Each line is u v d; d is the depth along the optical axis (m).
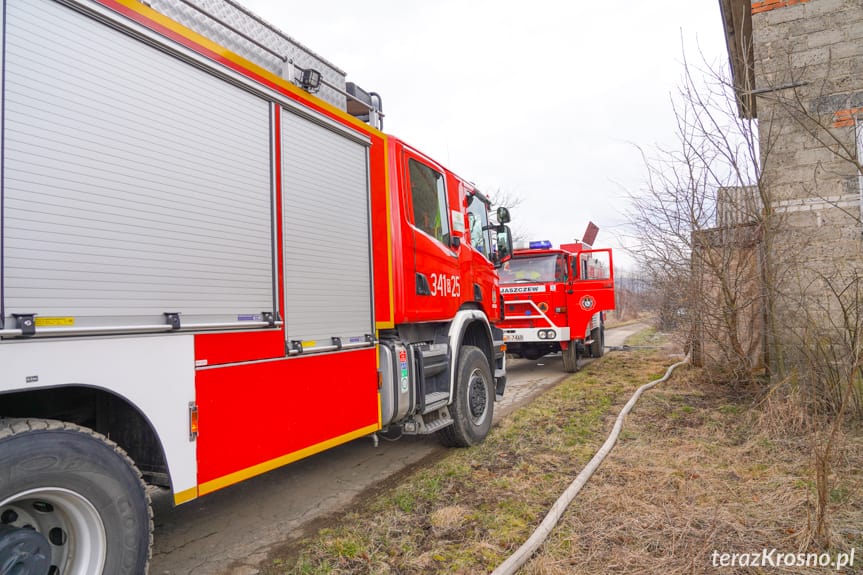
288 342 3.26
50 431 2.05
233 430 2.83
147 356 2.41
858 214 6.04
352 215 4.03
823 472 3.06
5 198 1.95
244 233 3.02
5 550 1.97
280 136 3.34
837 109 6.20
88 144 2.25
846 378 5.14
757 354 7.09
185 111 2.71
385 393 4.27
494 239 7.10
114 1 2.39
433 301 4.97
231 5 3.41
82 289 2.18
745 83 6.50
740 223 6.73
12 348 1.94
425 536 3.33
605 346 15.59
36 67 2.08
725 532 3.16
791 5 6.46
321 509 3.93
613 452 4.79
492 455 4.95
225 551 3.28
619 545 3.05
